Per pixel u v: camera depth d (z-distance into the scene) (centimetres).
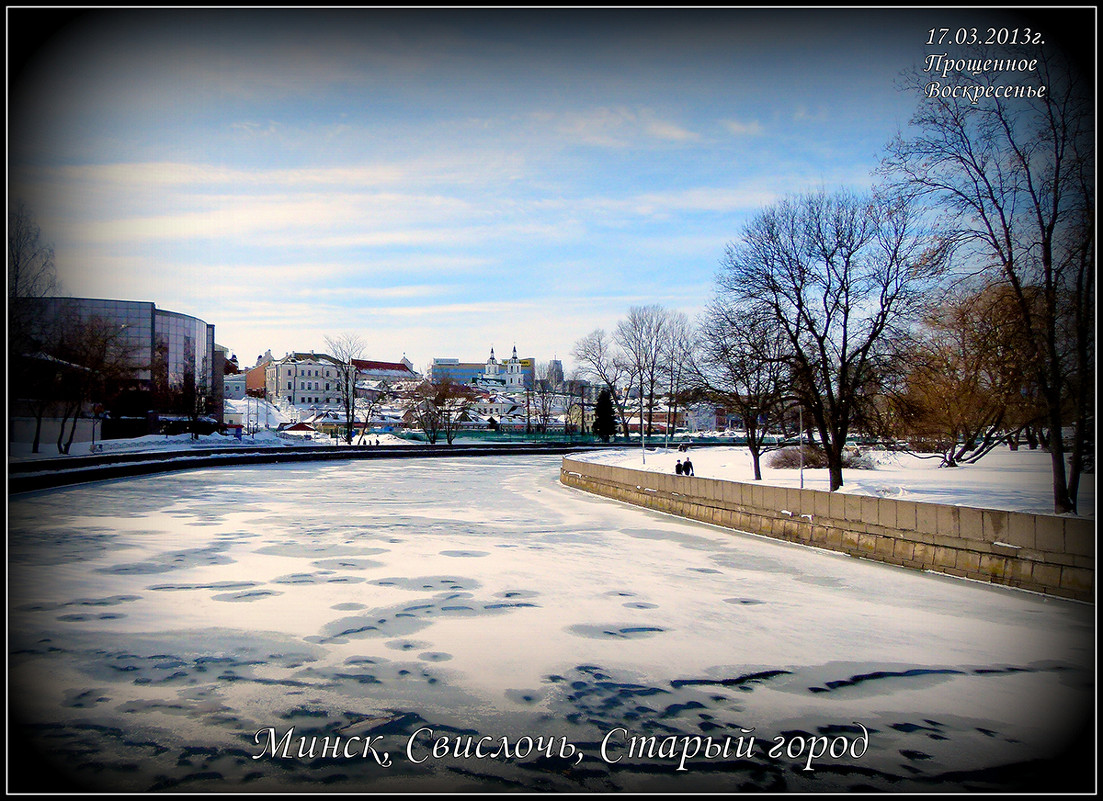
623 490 3459
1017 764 777
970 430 3606
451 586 1579
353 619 1309
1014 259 1939
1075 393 1872
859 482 3284
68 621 1265
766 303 3069
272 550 2012
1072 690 978
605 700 943
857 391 3028
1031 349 1927
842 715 900
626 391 10069
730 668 1062
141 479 4269
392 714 894
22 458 3931
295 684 988
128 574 1658
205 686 974
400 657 1102
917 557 1745
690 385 4166
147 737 819
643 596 1492
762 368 3434
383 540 2217
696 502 2747
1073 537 1395
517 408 15450
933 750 807
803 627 1266
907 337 2769
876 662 1089
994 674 1038
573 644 1173
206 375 9925
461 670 1049
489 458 7812
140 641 1161
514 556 1953
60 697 930
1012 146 1906
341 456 7262
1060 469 1827
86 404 5503
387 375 17100
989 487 2872
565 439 10531
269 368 15800
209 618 1302
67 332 4984
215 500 3281
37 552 1898
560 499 3578
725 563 1853
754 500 2375
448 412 9794
